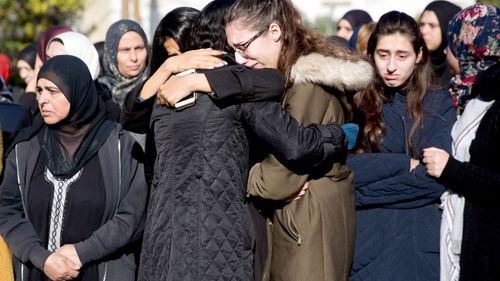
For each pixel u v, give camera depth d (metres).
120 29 5.73
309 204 3.69
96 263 4.10
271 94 3.49
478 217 3.99
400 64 4.24
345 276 3.79
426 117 4.23
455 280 4.09
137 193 4.12
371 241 4.22
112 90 5.80
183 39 4.26
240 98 3.47
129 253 4.21
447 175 3.98
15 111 4.92
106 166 4.11
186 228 3.48
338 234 3.73
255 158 3.77
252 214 3.76
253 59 3.66
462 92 4.30
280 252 3.74
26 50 7.52
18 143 4.19
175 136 3.55
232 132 3.53
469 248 4.01
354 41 6.76
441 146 4.18
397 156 4.16
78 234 4.07
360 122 4.26
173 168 3.54
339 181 3.78
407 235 4.20
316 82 3.62
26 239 4.09
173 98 3.49
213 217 3.46
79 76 4.11
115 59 5.73
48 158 4.13
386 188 4.16
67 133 4.14
